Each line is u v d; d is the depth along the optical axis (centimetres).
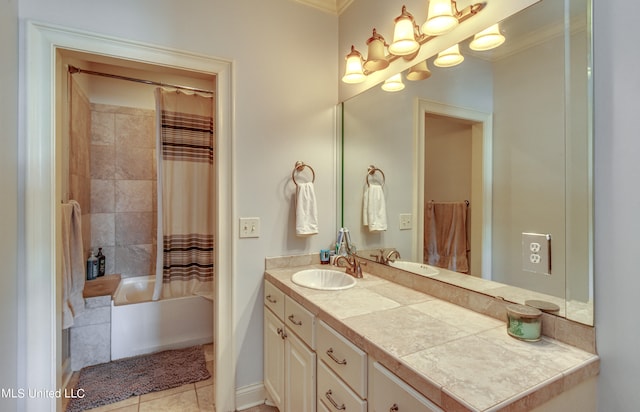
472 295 127
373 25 186
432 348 94
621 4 86
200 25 176
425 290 149
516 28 114
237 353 187
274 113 197
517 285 113
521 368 83
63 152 204
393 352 91
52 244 146
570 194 98
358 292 150
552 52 103
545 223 105
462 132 135
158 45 165
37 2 142
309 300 138
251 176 190
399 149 170
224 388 183
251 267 191
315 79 211
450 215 141
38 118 142
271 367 180
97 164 298
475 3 128
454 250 138
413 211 161
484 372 81
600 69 91
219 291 183
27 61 139
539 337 99
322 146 213
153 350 248
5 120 126
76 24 149
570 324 96
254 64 191
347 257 190
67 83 217
